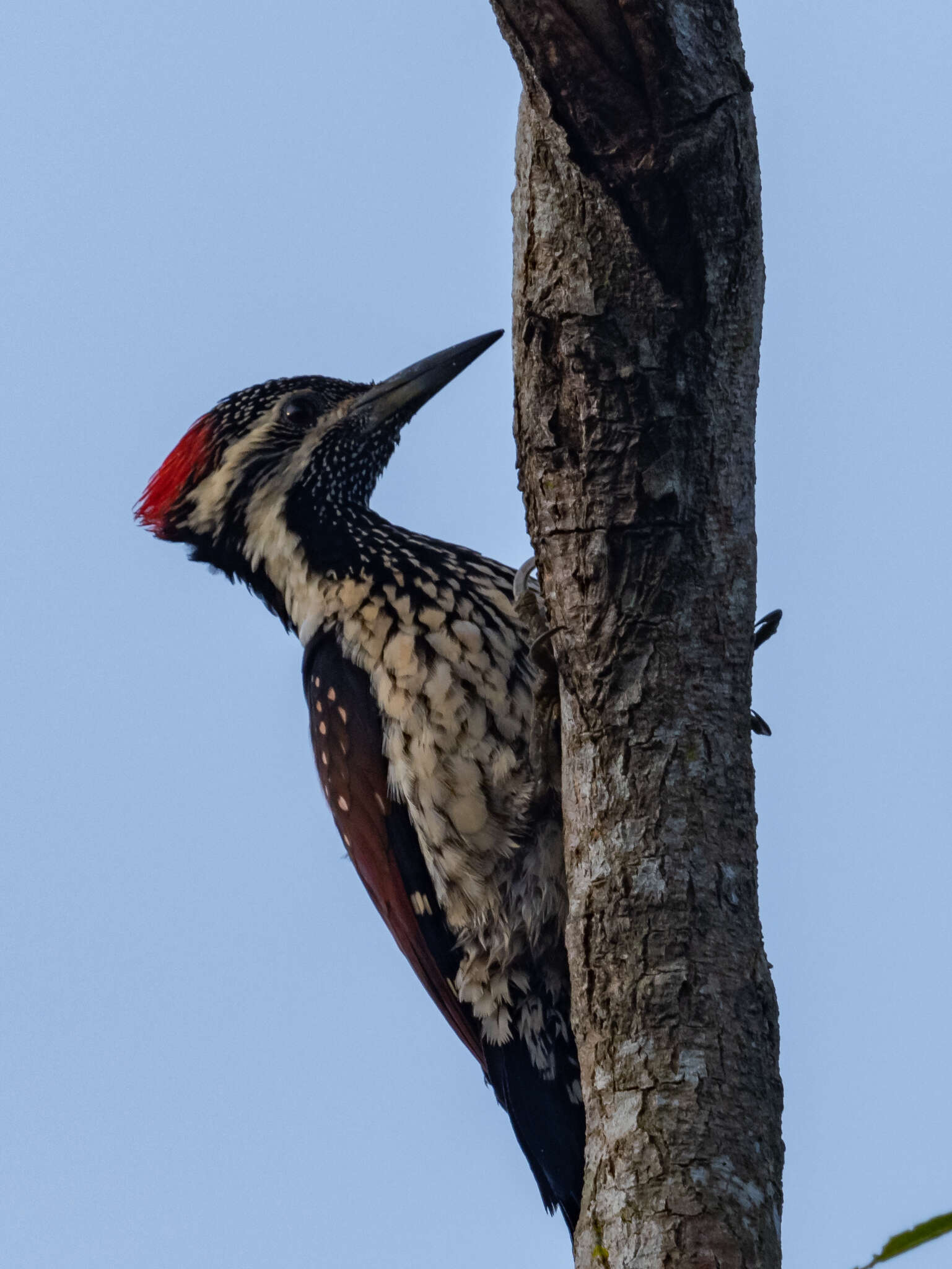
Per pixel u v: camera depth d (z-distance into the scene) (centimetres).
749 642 727
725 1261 603
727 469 721
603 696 717
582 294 703
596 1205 632
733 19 679
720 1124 635
